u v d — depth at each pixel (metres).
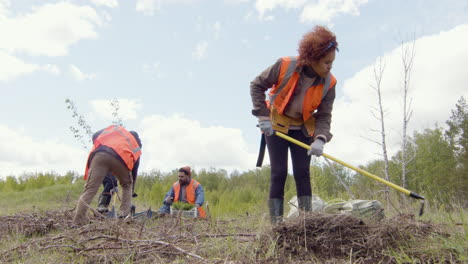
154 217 5.06
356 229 2.74
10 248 3.23
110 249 2.91
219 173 15.57
